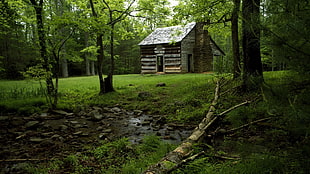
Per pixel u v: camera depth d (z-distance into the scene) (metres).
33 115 7.39
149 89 11.54
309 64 1.72
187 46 20.22
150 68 21.53
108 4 11.89
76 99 10.17
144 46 21.80
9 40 24.08
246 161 2.54
